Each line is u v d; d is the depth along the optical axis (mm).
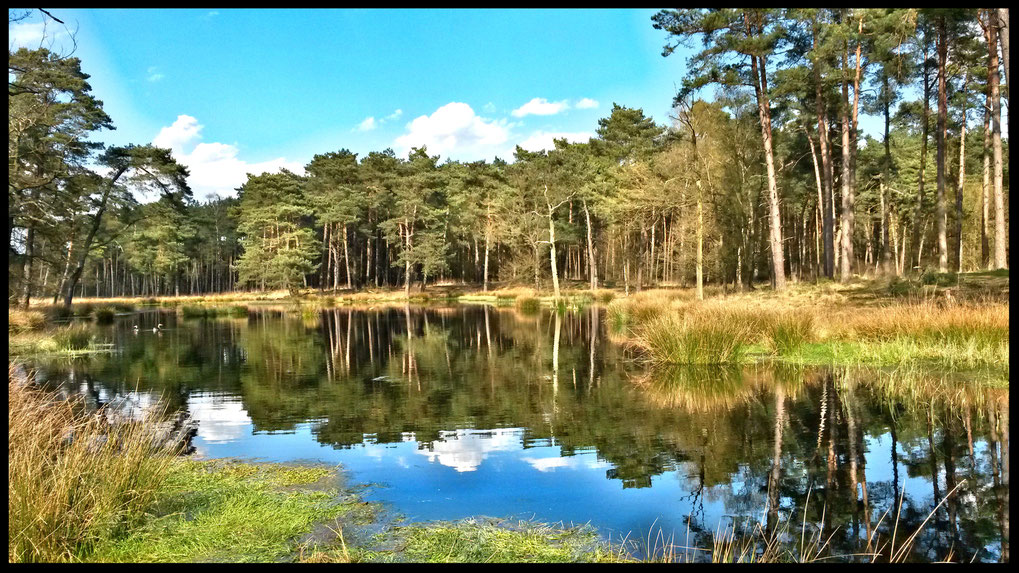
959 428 6879
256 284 69562
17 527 3729
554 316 28438
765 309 13945
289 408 9227
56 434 5207
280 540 4258
